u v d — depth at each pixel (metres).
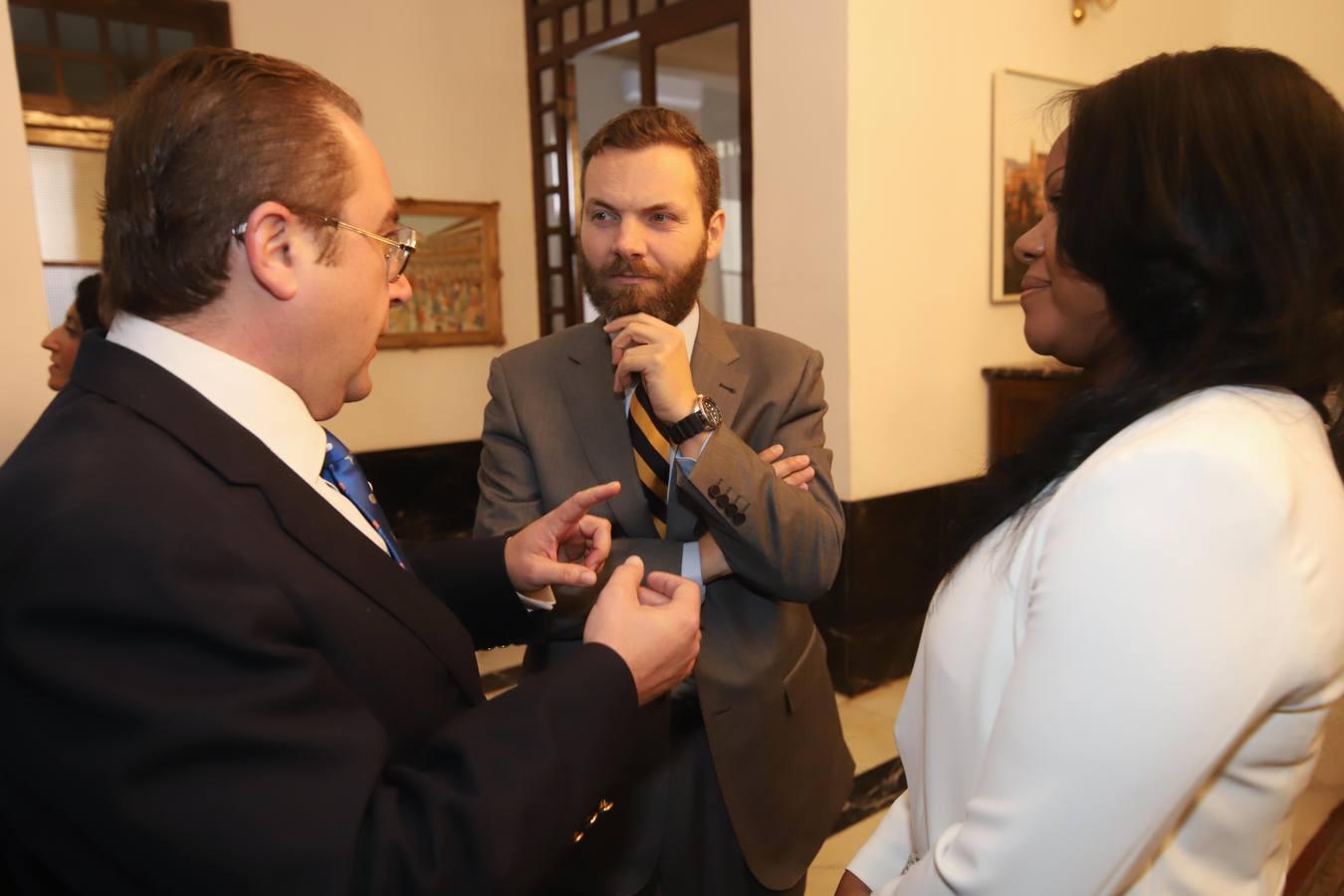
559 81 4.71
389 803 0.63
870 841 0.94
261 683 0.61
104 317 0.77
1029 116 3.52
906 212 3.18
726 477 1.20
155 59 3.90
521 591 1.09
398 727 0.76
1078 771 0.57
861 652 3.21
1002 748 0.61
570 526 1.09
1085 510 0.61
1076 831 0.57
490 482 1.42
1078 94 0.74
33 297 1.74
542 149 4.90
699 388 1.36
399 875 0.60
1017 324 3.63
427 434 4.73
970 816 0.63
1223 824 0.65
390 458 4.57
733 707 1.29
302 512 0.73
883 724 2.99
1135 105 0.67
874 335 3.13
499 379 1.45
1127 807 0.56
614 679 0.75
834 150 3.02
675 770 1.32
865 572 3.18
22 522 0.62
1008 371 3.40
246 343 0.75
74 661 0.58
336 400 0.85
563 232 4.80
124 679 0.58
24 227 1.72
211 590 0.61
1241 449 0.58
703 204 1.34
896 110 3.10
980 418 3.52
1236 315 0.64
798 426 1.43
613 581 0.84
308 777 0.60
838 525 1.35
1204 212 0.63
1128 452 0.61
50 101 3.68
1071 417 0.71
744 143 3.51
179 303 0.73
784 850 1.33
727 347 1.43
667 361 1.20
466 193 4.77
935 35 3.19
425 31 4.57
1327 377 0.67
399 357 4.61
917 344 3.27
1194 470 0.57
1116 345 0.75
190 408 0.71
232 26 4.04
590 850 1.24
